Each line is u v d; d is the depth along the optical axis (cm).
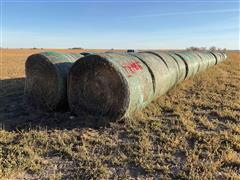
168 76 685
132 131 464
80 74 522
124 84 474
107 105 500
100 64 492
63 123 506
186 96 757
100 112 511
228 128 496
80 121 511
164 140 427
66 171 338
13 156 363
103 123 492
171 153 388
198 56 1245
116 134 455
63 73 558
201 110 620
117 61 505
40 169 336
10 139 423
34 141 414
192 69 1015
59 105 564
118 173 335
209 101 701
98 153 386
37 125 493
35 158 362
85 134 451
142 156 373
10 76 1159
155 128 478
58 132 461
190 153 383
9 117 546
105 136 447
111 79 487
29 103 606
